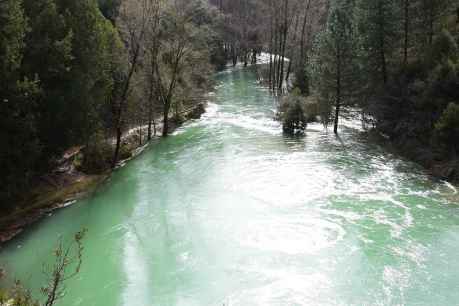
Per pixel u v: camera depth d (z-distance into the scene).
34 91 26.62
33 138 28.94
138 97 43.16
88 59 32.81
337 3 52.38
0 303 12.55
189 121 51.16
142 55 43.03
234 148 39.84
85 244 24.16
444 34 38.66
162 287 19.92
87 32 32.78
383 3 42.31
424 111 36.28
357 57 43.41
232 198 28.91
